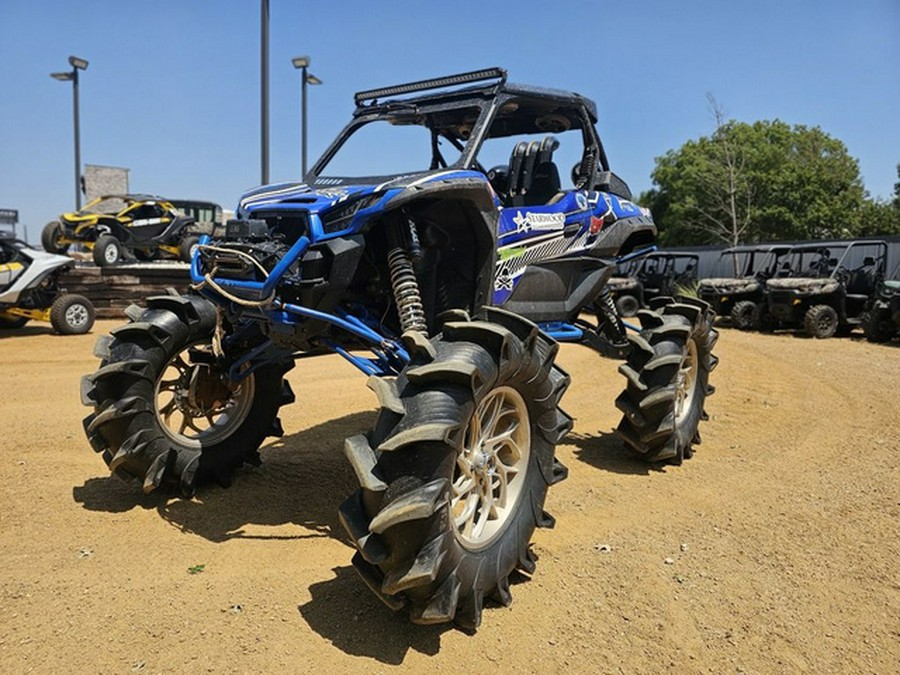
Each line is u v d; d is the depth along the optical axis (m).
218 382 4.60
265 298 3.34
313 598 3.19
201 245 3.80
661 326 5.30
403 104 4.69
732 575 3.60
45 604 3.04
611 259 5.37
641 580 3.51
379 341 3.55
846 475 5.27
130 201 20.30
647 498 4.73
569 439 6.27
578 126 5.30
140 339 4.12
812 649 2.97
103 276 16.00
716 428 6.73
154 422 4.20
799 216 33.22
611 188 5.50
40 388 7.88
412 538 2.70
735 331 16.88
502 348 3.03
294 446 5.65
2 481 4.54
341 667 2.71
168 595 3.15
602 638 3.00
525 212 4.58
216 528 3.96
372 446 2.84
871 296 14.98
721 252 20.39
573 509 4.48
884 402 7.94
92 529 3.87
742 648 2.96
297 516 4.19
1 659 2.65
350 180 4.18
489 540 3.16
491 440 3.27
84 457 5.13
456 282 4.14
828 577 3.61
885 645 3.01
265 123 12.31
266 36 12.16
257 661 2.71
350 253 3.45
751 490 4.92
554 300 4.93
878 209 35.03
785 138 35.53
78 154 20.95
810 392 8.53
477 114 4.61
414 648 2.86
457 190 3.63
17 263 12.70
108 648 2.74
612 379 9.37
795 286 15.33
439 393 2.83
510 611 3.18
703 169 32.81
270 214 3.73
